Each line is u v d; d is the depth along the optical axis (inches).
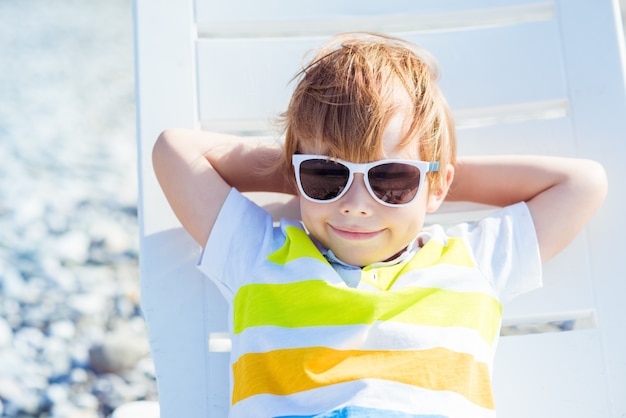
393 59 67.0
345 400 58.6
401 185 62.9
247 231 67.7
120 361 110.1
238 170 72.4
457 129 76.2
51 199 142.9
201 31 77.5
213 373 70.3
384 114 62.9
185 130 72.1
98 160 158.7
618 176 73.6
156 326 71.0
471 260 66.6
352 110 63.0
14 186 146.0
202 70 75.4
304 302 62.6
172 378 70.2
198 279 71.7
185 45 75.7
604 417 69.2
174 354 70.6
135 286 123.6
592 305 71.7
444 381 60.3
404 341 61.0
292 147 67.6
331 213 63.6
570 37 76.0
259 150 72.9
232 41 76.0
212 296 71.5
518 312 72.1
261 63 75.9
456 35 76.5
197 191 69.1
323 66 66.7
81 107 182.4
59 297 120.1
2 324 113.5
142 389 107.1
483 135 76.0
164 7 76.1
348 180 62.7
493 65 76.0
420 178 63.2
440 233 69.1
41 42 219.8
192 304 71.4
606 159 74.1
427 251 66.2
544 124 75.4
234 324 64.5
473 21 79.7
